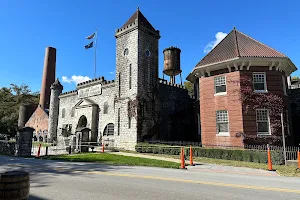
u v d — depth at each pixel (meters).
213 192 7.27
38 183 8.49
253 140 19.44
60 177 9.74
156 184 8.40
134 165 14.11
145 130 27.03
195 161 16.45
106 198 6.43
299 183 9.22
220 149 18.05
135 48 28.11
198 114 26.06
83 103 35.38
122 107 28.23
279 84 20.62
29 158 17.81
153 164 14.30
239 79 20.41
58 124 41.66
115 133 28.56
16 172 4.08
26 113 58.44
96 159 16.31
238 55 20.19
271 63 20.52
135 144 25.53
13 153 20.47
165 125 30.19
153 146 22.81
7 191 3.80
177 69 36.44
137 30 28.31
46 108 59.81
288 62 20.67
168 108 31.30
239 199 6.52
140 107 26.92
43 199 6.33
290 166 14.37
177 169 12.89
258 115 20.22
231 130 20.27
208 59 22.86
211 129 21.58
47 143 41.62
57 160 16.34
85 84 36.66
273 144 19.45
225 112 21.05
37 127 51.84
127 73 28.53
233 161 16.48
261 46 21.84
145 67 28.52
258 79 20.80
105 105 32.66
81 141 23.59
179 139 29.48
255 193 7.25
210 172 12.10
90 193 7.00
